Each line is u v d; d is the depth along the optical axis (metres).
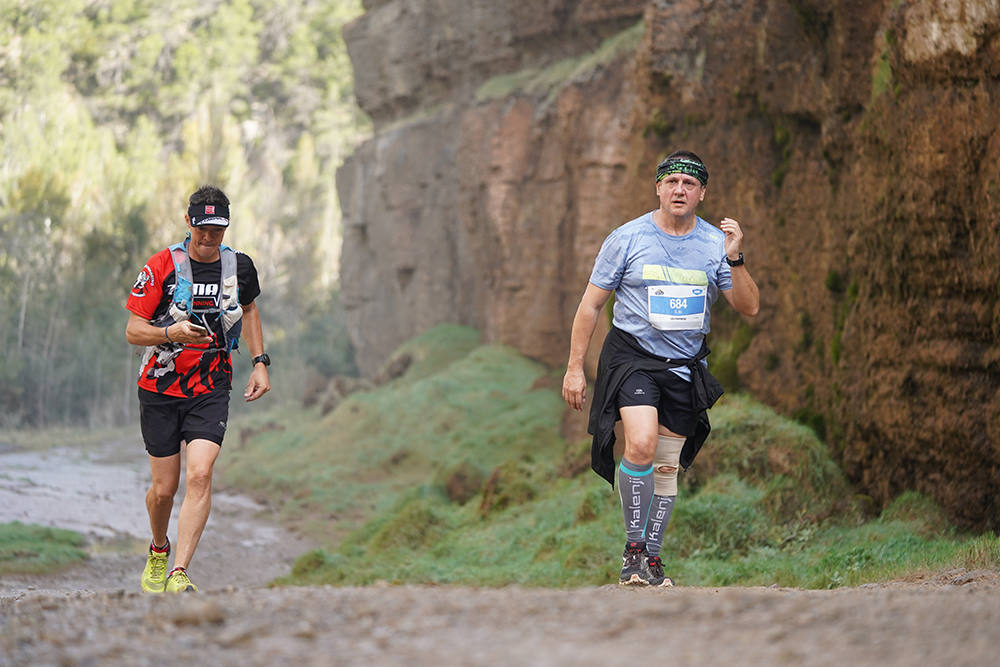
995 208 17.77
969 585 10.15
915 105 19.75
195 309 12.12
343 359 123.81
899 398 21.11
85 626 6.93
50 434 110.75
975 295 18.86
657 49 34.00
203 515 12.02
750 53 29.94
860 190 22.52
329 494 58.00
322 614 7.18
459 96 87.12
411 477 59.59
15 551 37.91
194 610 6.94
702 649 5.84
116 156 167.38
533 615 7.10
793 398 26.81
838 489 23.30
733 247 12.12
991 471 18.80
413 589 9.41
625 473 12.24
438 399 67.50
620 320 12.51
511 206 68.75
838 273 25.09
